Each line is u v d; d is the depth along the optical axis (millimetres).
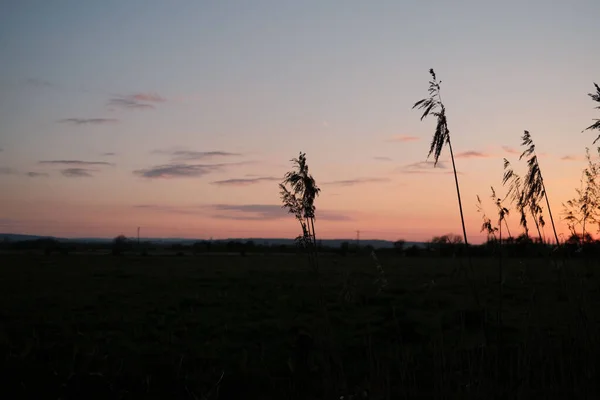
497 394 6605
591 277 6590
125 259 81625
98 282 35469
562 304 6781
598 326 6758
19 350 12453
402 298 19094
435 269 38156
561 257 6551
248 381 10242
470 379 6742
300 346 11977
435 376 7215
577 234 6531
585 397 6379
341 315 15914
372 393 7230
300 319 16562
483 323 6711
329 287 26031
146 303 23234
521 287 14469
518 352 7117
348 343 11781
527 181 6328
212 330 15773
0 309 21078
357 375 9281
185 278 38625
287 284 30781
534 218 6383
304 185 5746
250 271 47344
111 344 13492
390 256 59656
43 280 37188
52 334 15094
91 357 11383
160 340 13945
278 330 15234
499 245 6449
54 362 11094
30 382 10047
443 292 18875
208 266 58938
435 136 5695
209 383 10180
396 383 8805
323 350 6996
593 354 6523
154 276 41062
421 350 11094
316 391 9141
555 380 6699
